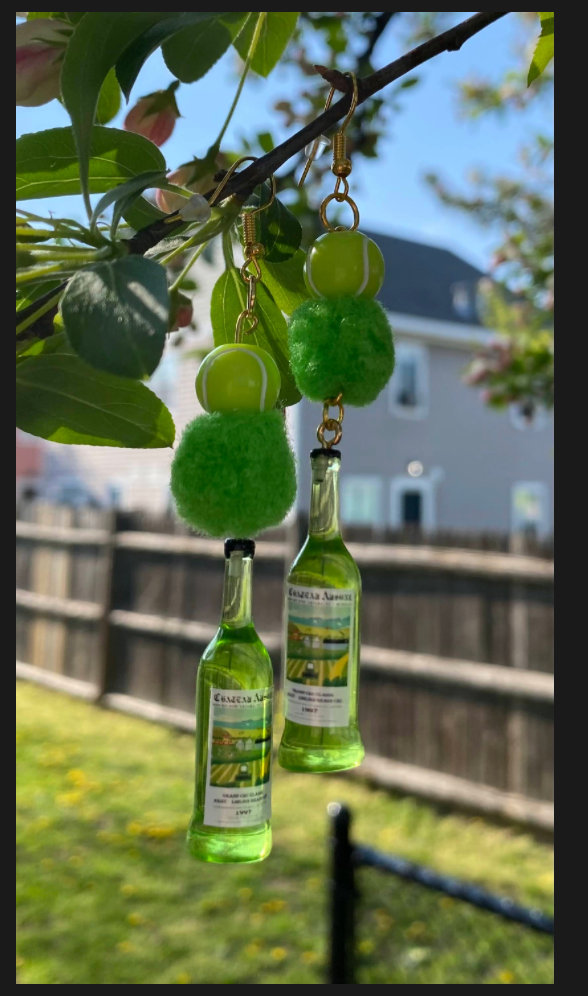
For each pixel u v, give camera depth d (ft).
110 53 2.55
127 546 24.13
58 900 12.25
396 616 17.89
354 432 46.78
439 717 16.96
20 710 23.62
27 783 17.20
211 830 2.74
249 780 2.77
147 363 1.85
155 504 46.50
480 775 16.19
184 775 18.12
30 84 3.04
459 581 16.81
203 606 22.02
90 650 25.34
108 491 50.08
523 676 15.64
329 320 2.88
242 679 2.78
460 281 58.44
